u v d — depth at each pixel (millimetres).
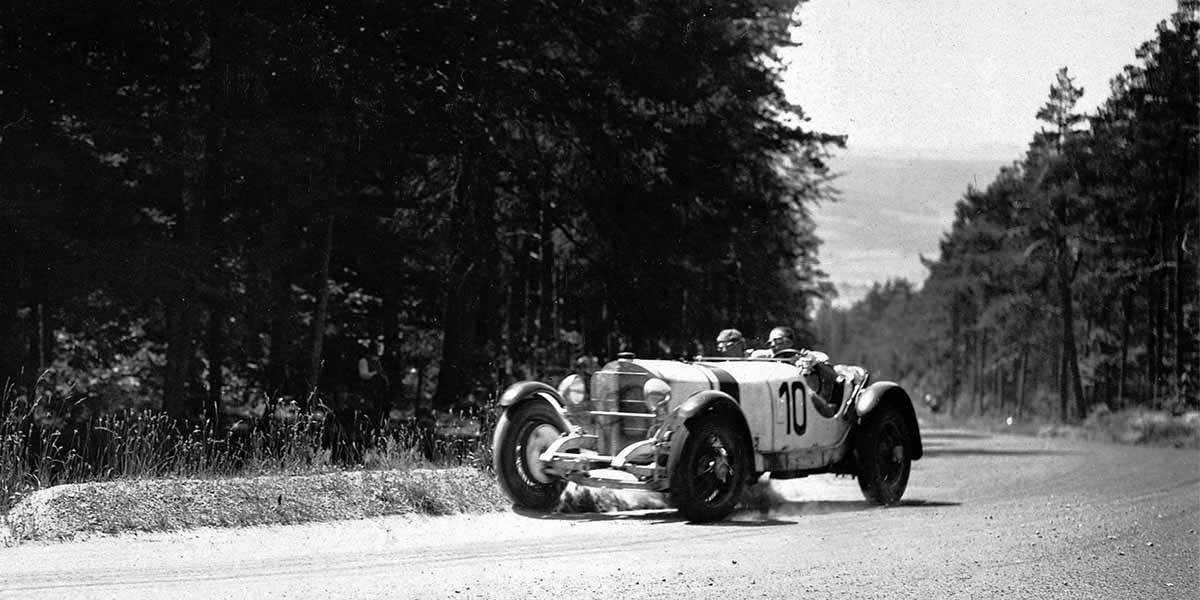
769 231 30219
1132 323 77750
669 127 25906
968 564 8414
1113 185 64750
